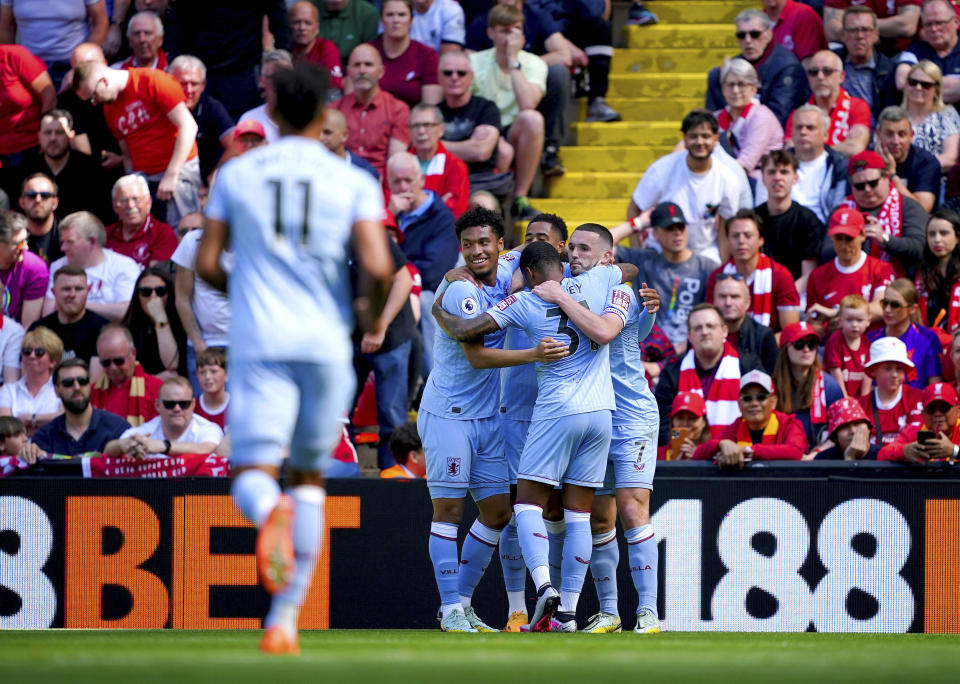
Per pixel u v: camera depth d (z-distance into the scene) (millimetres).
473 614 24328
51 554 26656
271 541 12312
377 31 43125
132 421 31312
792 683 11062
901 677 11680
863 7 39281
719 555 25953
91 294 34156
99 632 22453
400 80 40781
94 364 31984
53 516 26688
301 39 41250
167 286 32719
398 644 16562
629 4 46219
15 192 38656
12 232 33469
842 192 35438
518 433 23922
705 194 35000
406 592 26188
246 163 13523
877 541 25844
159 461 27625
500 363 22016
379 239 13469
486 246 23406
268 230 13227
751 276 32500
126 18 42969
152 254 35594
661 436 30000
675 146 40312
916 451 25875
